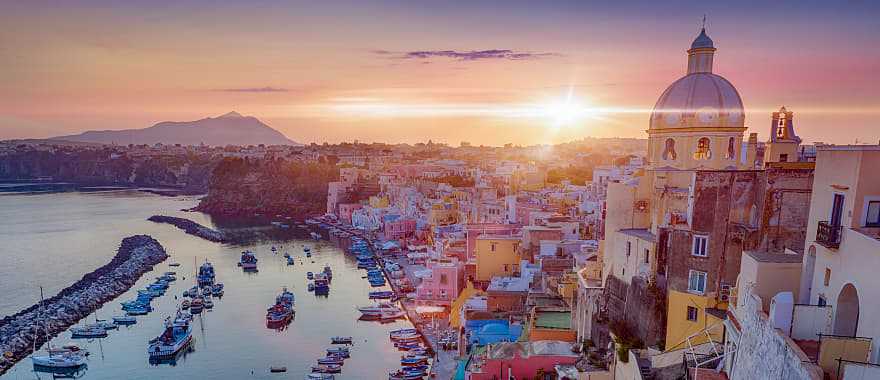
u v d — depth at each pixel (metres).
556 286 67.62
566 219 105.12
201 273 149.62
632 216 50.38
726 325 31.47
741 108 52.09
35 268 160.50
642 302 42.88
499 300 80.31
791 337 23.47
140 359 96.62
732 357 29.27
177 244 195.75
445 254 129.00
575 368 46.62
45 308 119.00
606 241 51.78
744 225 38.19
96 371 92.25
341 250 188.25
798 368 19.84
